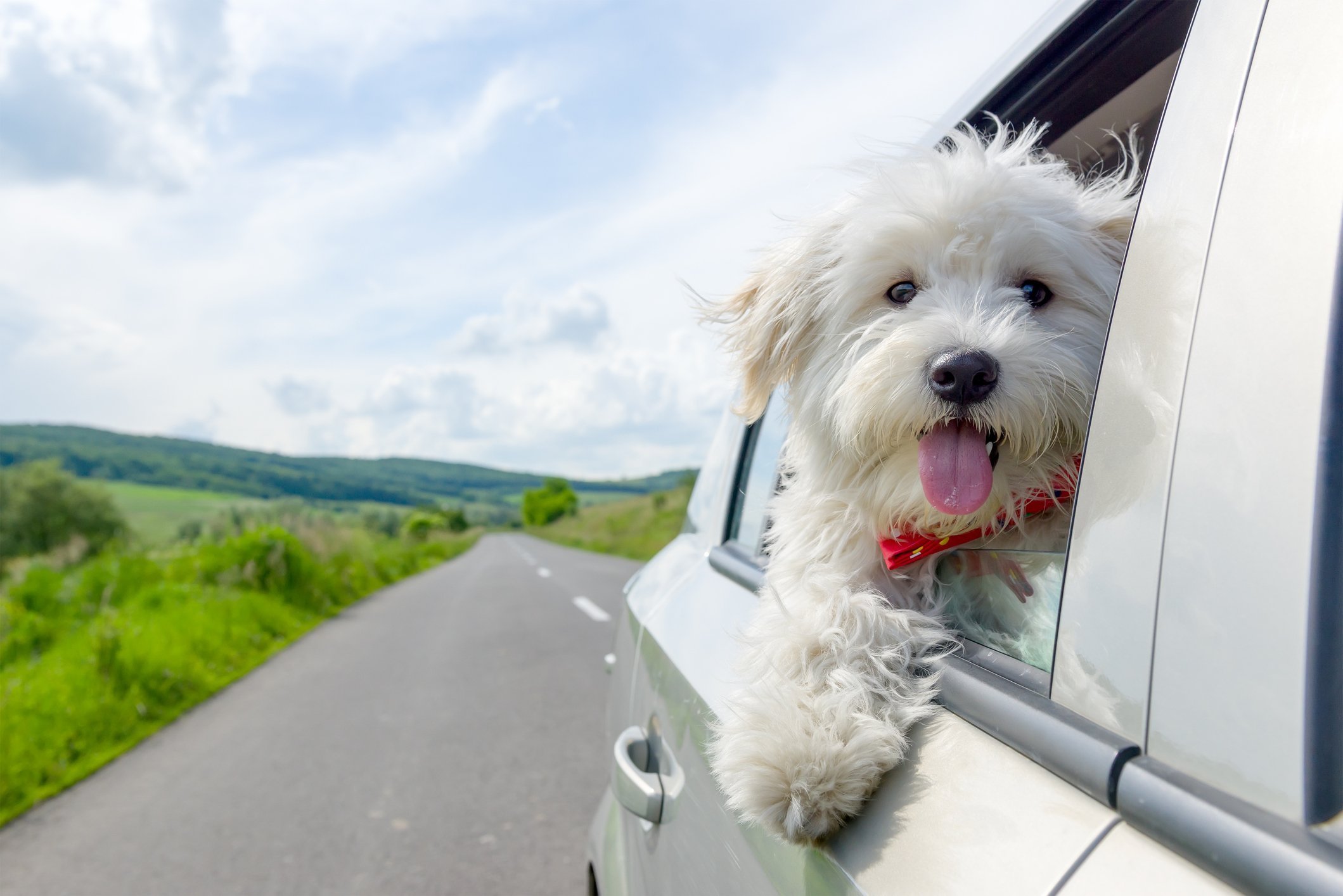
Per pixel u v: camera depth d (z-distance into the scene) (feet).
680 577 8.18
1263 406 2.16
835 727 3.51
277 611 41.47
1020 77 4.98
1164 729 2.24
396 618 42.09
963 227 5.08
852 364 5.17
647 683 7.20
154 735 21.20
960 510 4.34
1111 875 2.19
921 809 3.05
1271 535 2.05
